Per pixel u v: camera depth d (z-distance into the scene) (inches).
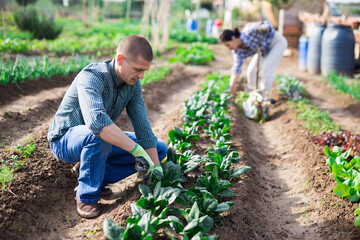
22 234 107.2
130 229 90.1
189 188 130.2
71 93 114.9
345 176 136.3
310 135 199.6
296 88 291.4
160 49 514.9
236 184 140.9
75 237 108.6
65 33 681.6
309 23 504.4
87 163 112.3
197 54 456.8
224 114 221.9
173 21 1042.1
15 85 235.0
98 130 102.4
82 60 326.3
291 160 183.2
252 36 247.4
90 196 115.9
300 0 628.4
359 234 114.7
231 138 181.9
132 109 121.6
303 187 152.8
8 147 157.2
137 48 101.8
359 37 394.0
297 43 545.0
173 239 91.7
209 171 143.7
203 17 977.5
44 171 135.2
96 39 546.3
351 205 128.3
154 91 293.9
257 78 263.7
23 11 564.1
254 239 114.7
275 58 259.9
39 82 261.1
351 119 247.4
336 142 182.5
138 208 100.1
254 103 249.8
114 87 113.0
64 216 120.0
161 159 133.3
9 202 113.2
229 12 781.9
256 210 132.6
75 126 115.8
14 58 346.9
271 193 152.9
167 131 194.7
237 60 263.0
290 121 233.6
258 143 212.7
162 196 106.5
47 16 569.0
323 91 330.3
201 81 363.3
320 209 133.4
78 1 1411.2
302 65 414.6
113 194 133.3
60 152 118.6
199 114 201.6
